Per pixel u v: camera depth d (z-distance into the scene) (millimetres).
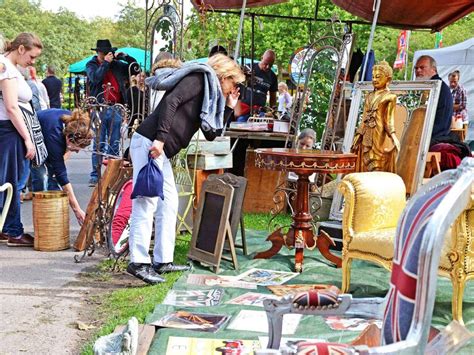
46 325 4371
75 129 6480
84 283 5352
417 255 2062
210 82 5172
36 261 6031
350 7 11570
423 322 1972
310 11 17094
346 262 5043
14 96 6203
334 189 7402
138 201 5230
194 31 12148
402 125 6453
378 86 6246
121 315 4512
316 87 8086
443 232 1966
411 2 10805
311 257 6242
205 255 5758
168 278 5406
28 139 6332
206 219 5863
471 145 16062
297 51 9844
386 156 6156
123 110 6609
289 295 2578
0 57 6148
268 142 9461
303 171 5492
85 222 6418
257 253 6164
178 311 4508
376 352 1958
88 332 4246
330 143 7914
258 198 8742
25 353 3902
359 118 6988
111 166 6234
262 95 11234
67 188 6691
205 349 3770
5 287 5195
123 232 5949
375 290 5215
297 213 5949
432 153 7801
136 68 8023
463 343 2223
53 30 41625
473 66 16531
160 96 6590
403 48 14469
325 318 4371
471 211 4164
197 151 6867
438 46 18641
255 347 3807
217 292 5008
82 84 20484
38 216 6391
